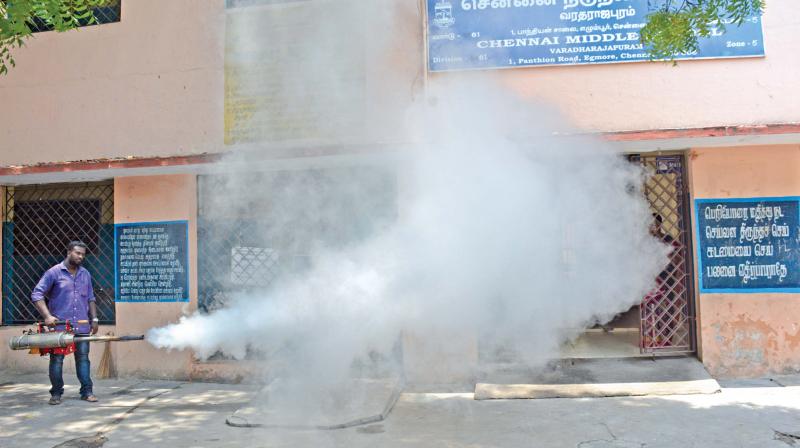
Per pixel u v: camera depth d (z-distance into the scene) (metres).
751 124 6.12
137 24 7.21
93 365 7.02
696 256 6.22
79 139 7.28
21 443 4.80
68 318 5.97
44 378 7.04
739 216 6.18
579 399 5.65
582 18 6.40
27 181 7.32
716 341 6.14
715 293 6.17
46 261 7.50
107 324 7.21
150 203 7.00
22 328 7.30
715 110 6.21
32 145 7.40
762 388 5.75
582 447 4.43
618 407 5.36
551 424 4.97
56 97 7.37
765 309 6.12
